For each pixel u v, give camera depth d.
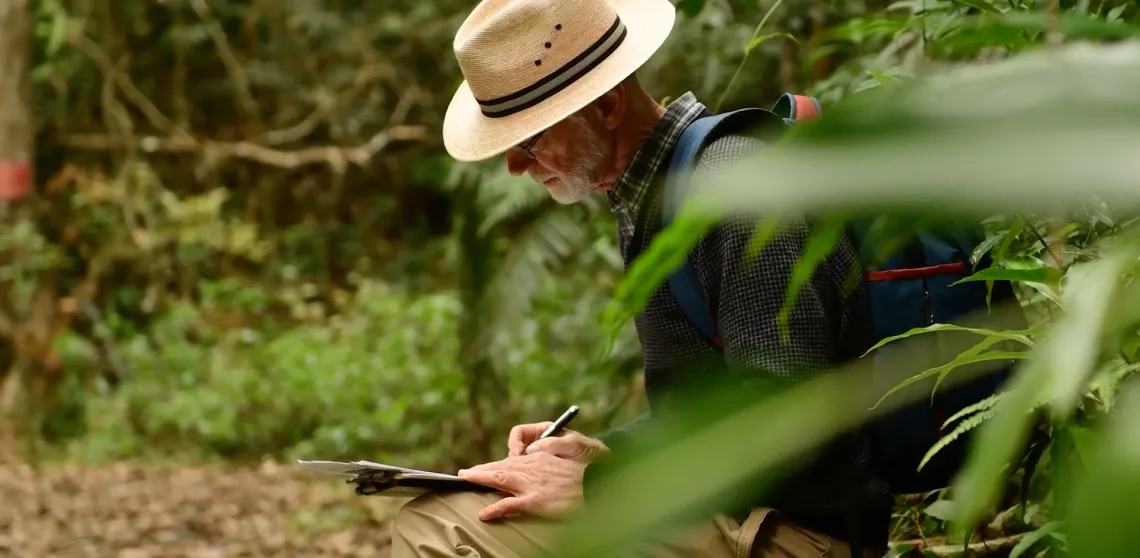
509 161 1.80
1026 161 0.19
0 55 6.67
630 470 0.24
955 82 0.24
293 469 5.59
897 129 0.20
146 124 8.95
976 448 0.25
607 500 0.24
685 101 1.68
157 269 7.94
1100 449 0.22
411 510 1.62
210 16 8.80
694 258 1.55
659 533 0.23
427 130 8.21
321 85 8.86
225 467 5.80
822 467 1.47
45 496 5.05
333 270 8.95
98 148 8.54
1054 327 0.29
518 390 5.08
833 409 0.25
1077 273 0.69
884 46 2.36
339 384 6.25
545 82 1.65
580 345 5.16
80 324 7.50
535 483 1.57
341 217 9.24
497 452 4.94
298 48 8.91
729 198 0.21
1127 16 1.31
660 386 1.69
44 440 6.44
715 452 0.24
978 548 1.80
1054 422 0.95
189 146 8.62
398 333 6.77
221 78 9.06
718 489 0.23
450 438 5.49
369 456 5.66
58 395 6.60
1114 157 0.19
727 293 1.50
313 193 9.13
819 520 1.52
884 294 1.49
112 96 8.48
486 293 4.12
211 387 6.55
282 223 9.18
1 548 4.21
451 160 4.35
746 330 1.46
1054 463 0.94
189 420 6.12
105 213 8.00
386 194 9.19
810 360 1.44
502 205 3.96
